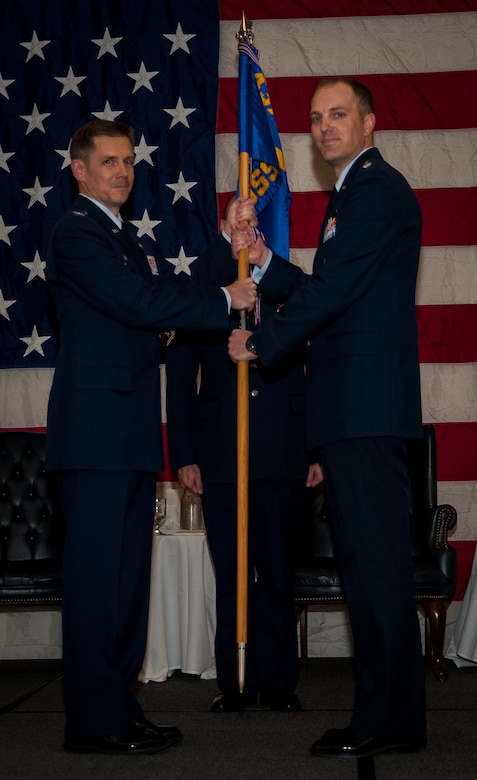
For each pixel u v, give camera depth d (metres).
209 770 2.96
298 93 5.57
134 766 3.02
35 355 5.54
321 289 3.04
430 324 5.51
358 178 3.14
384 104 5.55
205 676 4.71
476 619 4.87
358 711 3.07
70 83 5.60
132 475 3.24
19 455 5.38
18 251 5.57
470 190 5.52
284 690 3.94
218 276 3.92
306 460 3.99
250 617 3.94
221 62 5.61
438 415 5.48
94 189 3.42
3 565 4.84
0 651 5.55
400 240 3.15
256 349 3.19
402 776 2.84
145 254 3.60
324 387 3.14
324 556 5.26
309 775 2.87
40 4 5.61
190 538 4.77
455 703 4.04
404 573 3.07
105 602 3.18
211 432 3.94
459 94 5.55
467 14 5.57
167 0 5.61
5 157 5.59
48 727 3.65
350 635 5.51
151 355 3.36
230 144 5.57
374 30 5.58
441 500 5.46
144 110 5.57
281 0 5.60
